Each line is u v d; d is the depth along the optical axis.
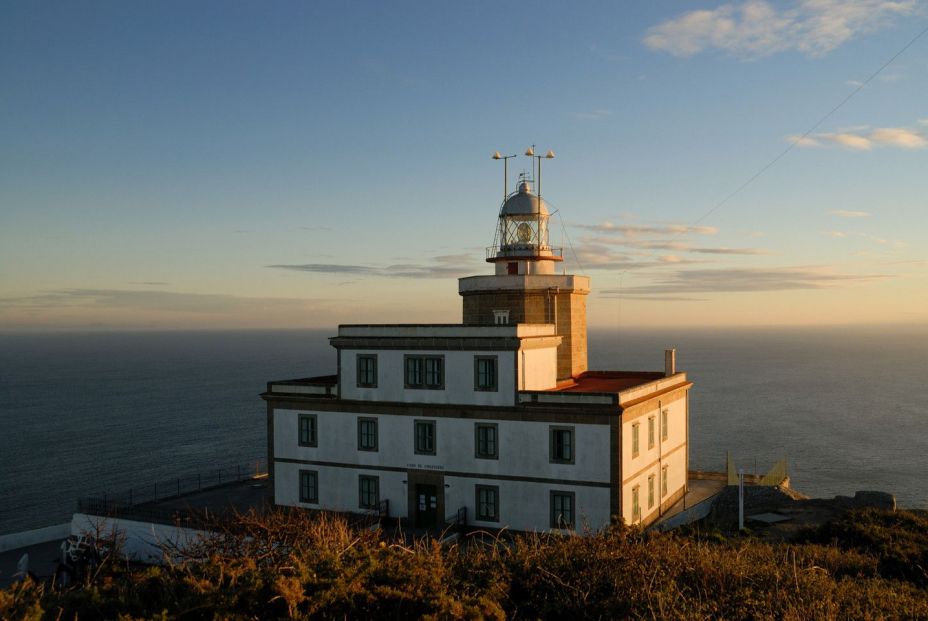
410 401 40.12
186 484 91.12
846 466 100.25
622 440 36.03
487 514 38.41
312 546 18.17
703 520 42.22
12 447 122.12
